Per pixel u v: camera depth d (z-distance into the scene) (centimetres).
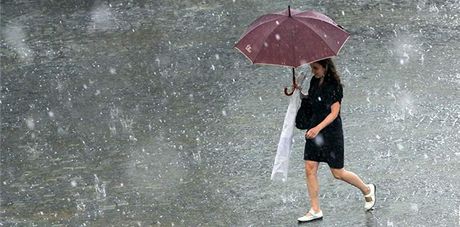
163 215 2928
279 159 2750
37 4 5728
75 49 4838
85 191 3172
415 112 3631
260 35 2614
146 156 3434
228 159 3341
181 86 4175
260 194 3028
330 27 2620
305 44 2564
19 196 3177
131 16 5306
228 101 3938
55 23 5300
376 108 3697
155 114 3862
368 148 3328
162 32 4984
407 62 4216
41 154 3553
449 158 3200
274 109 3797
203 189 3106
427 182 3023
